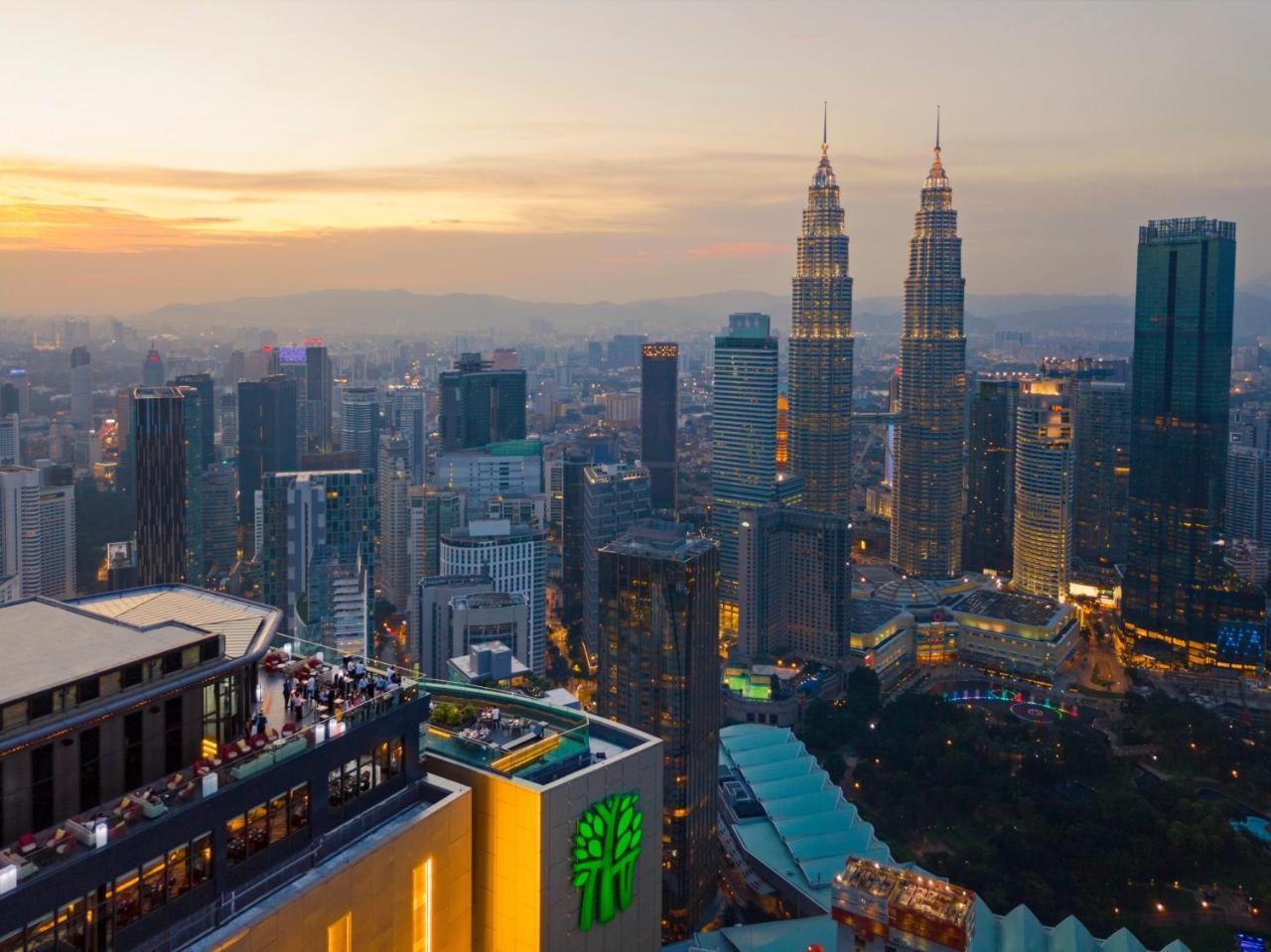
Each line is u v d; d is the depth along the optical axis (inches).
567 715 3986.2
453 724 3863.2
